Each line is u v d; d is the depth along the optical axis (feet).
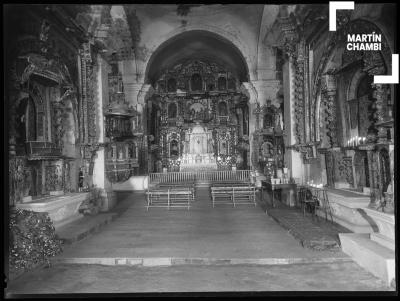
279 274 18.26
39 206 23.75
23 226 19.75
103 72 38.27
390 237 18.21
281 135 54.54
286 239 24.45
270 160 54.19
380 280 16.84
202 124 85.15
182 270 19.35
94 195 35.24
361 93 29.07
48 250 20.26
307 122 34.71
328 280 17.17
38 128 29.40
